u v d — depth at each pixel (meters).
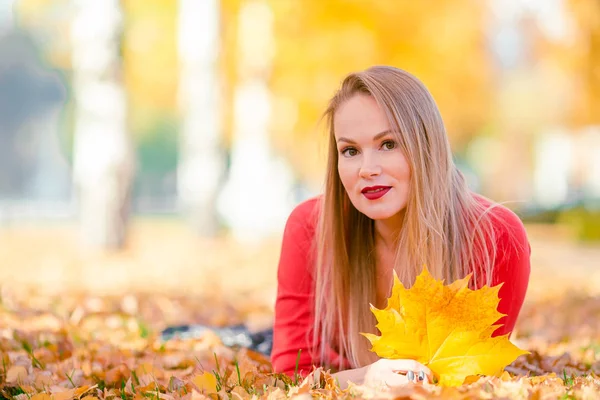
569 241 17.78
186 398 2.20
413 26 14.88
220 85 14.22
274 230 18.83
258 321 4.99
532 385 2.01
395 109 2.22
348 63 14.66
